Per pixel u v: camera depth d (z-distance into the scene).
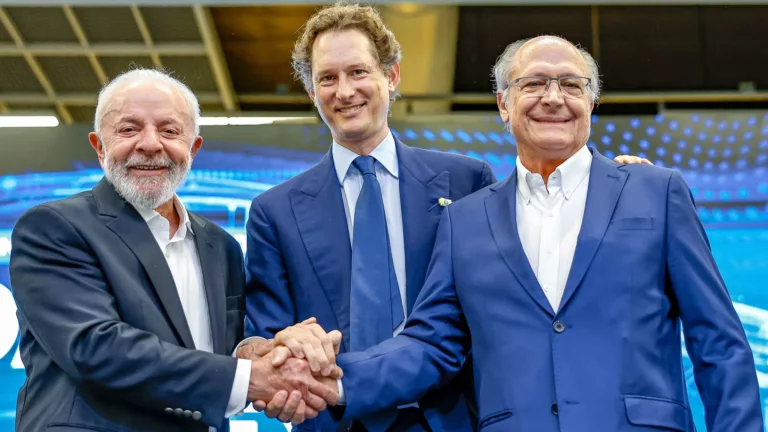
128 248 2.49
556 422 2.20
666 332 2.28
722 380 2.19
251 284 2.79
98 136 2.63
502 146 4.48
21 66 4.62
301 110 4.68
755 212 4.34
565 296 2.28
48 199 4.43
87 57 4.58
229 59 4.59
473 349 2.40
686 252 2.30
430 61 4.56
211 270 2.63
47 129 4.51
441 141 4.50
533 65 2.49
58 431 2.29
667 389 2.22
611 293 2.27
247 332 2.78
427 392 2.54
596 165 2.47
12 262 2.48
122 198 2.57
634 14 4.51
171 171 2.58
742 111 4.48
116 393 2.34
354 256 2.67
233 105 4.70
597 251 2.31
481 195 2.58
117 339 2.33
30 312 2.41
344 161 2.82
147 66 4.66
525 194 2.49
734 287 4.23
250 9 4.32
